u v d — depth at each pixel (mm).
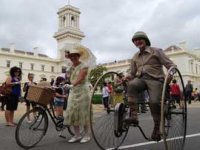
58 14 88875
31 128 5121
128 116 4344
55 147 5141
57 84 7789
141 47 4441
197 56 77000
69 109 5574
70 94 5660
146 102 4289
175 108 4438
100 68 44906
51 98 5383
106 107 4816
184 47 70250
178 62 70375
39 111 5250
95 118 5172
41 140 5840
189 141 5543
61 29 85688
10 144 5480
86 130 5660
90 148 5012
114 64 81375
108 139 4734
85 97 5566
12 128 8008
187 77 68938
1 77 71875
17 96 8664
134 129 7332
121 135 4617
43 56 84188
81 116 5527
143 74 4375
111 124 4691
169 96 4211
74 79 5660
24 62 76875
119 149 4883
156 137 4246
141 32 4449
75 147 5121
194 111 14383
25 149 4996
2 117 11578
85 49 5852
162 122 3760
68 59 6020
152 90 4211
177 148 4371
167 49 74750
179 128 4434
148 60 4391
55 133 6781
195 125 8133
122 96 4566
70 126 6094
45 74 81000
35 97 5148
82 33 86250
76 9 87438
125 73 5070
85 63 5734
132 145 5203
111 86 4746
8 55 73688
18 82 8648
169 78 4055
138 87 4285
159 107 4156
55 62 83500
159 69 4387
